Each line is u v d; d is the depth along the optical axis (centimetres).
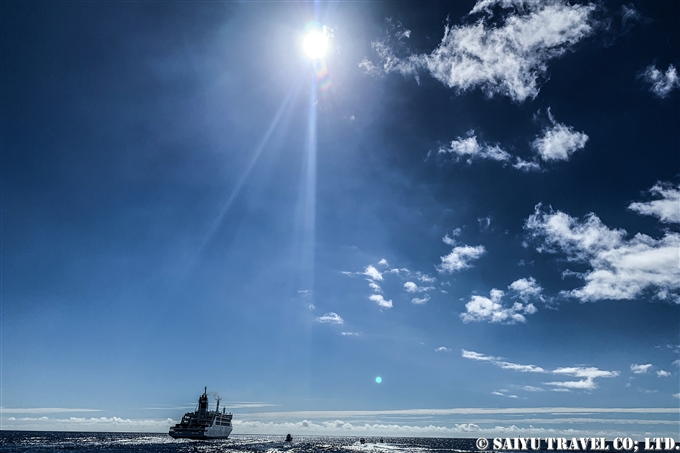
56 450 18512
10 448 19875
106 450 18625
